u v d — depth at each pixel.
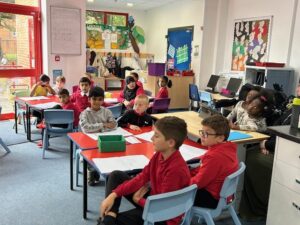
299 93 3.45
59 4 5.93
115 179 1.87
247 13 6.51
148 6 9.18
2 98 6.02
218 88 7.12
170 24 8.68
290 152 2.07
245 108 3.32
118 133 2.74
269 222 2.29
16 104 5.05
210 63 7.48
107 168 1.94
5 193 2.97
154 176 1.72
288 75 5.44
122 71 9.35
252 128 2.95
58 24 5.98
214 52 7.39
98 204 2.81
